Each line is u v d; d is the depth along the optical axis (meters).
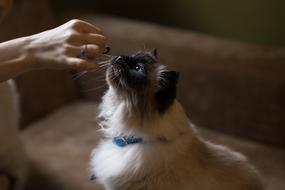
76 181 1.22
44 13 1.46
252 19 1.73
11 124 1.19
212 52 1.40
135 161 0.88
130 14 1.95
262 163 1.27
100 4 1.98
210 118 1.41
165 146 0.87
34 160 1.29
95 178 1.01
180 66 1.40
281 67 1.33
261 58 1.37
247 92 1.33
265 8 1.68
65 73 1.51
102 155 0.96
